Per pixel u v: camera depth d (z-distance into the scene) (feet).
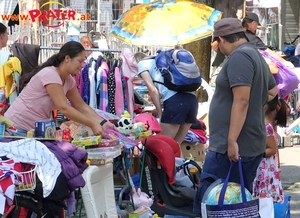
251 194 19.19
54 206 15.08
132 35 28.07
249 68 18.04
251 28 28.17
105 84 25.16
